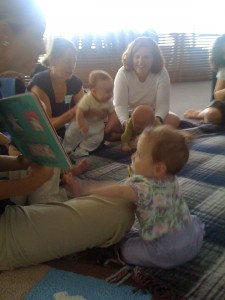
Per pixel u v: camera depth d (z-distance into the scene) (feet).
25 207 3.17
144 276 3.02
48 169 3.18
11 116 2.76
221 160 5.78
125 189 3.01
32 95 2.46
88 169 5.48
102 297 2.81
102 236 3.18
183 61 16.20
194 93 12.96
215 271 3.09
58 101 6.22
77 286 2.94
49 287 2.93
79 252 3.38
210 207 4.22
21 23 2.58
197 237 3.14
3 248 2.94
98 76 6.00
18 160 3.32
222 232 3.69
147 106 6.14
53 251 3.08
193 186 4.81
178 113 9.50
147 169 3.07
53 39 5.77
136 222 3.80
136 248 3.14
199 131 7.39
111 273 3.13
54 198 3.97
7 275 3.08
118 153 6.23
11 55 2.68
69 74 5.90
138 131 6.18
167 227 2.98
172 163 2.98
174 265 3.10
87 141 6.17
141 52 6.45
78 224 3.05
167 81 6.84
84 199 3.22
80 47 13.03
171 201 3.01
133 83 6.79
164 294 2.82
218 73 8.60
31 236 2.96
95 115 6.10
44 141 2.76
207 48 16.58
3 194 2.98
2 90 5.00
